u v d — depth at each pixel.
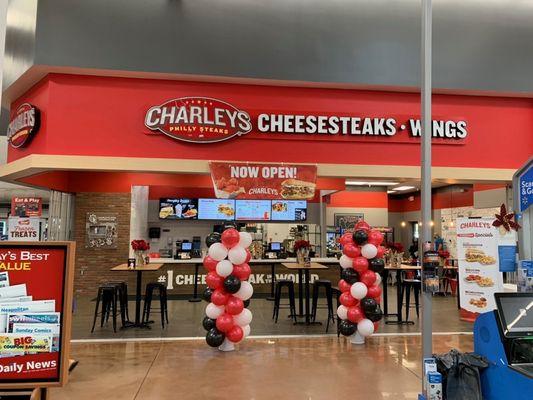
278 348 5.71
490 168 7.37
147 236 11.07
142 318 7.24
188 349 5.65
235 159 6.88
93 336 6.32
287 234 12.24
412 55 7.13
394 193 17.64
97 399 3.96
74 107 6.58
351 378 4.53
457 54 7.27
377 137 7.15
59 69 6.45
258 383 4.38
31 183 8.14
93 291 10.12
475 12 7.42
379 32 7.12
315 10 7.03
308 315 7.19
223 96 6.91
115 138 6.64
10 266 2.30
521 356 2.95
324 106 7.10
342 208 15.27
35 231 7.66
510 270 4.94
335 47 7.00
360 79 6.97
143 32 6.62
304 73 6.87
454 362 3.19
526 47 7.48
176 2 6.72
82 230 10.23
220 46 6.75
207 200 11.30
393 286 12.95
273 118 6.93
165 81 6.81
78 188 10.32
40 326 2.29
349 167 7.02
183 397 4.02
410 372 4.72
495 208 10.23
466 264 5.97
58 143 6.50
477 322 3.29
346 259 6.01
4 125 11.09
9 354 2.25
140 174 10.62
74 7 6.49
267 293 10.23
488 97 7.49
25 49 6.62
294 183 6.84
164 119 6.71
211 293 5.65
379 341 6.07
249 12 6.88
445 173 7.22
